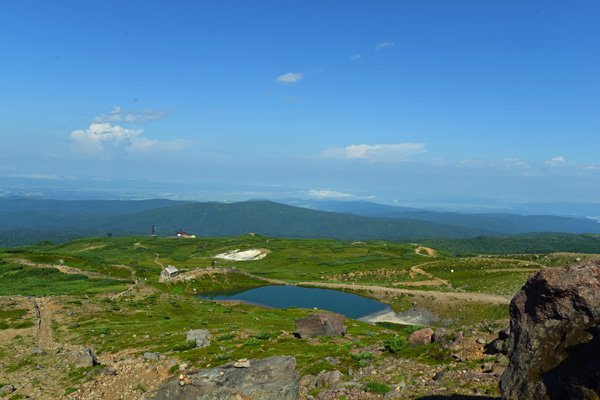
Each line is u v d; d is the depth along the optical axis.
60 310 84.50
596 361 12.02
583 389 11.52
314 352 39.59
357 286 152.12
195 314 93.50
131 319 81.12
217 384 21.31
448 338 32.22
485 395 19.19
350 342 43.78
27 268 144.00
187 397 20.62
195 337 50.22
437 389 21.56
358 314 116.00
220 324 75.56
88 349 46.25
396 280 163.38
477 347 29.06
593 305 13.55
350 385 25.08
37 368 44.47
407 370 27.69
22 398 34.81
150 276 166.12
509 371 14.60
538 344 14.03
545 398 12.70
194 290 152.62
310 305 128.88
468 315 104.12
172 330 66.00
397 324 103.19
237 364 23.84
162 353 46.22
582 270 14.55
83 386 35.22
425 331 35.50
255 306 119.25
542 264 162.12
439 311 110.25
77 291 111.25
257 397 20.48
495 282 133.62
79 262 167.62
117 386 34.12
